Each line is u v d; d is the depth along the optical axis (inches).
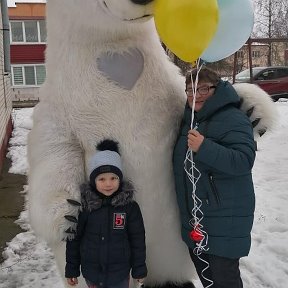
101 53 106.8
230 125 102.4
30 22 1108.5
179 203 110.0
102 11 98.3
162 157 109.0
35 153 107.3
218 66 650.2
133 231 104.0
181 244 117.2
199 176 103.7
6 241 192.7
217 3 91.1
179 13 87.3
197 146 98.4
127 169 106.7
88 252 103.1
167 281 124.5
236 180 103.8
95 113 105.0
